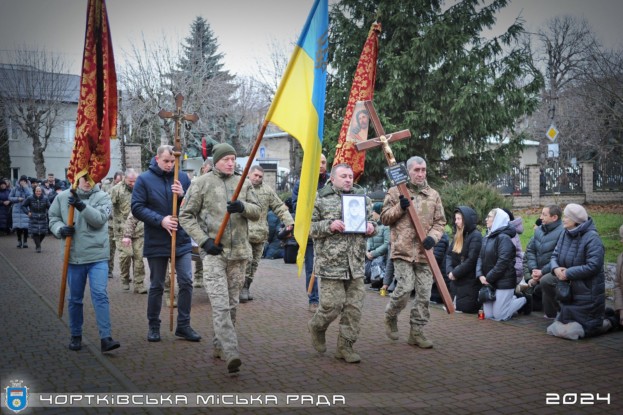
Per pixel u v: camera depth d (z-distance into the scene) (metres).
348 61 18.73
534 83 18.78
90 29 5.67
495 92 18.09
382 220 5.93
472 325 6.95
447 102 18.00
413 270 5.95
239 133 39.28
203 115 34.94
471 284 7.54
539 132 38.22
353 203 5.28
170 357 5.55
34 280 10.55
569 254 6.38
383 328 6.82
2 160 37.38
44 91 34.94
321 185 7.51
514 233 7.40
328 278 5.29
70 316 5.80
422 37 17.64
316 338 5.61
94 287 5.63
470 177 19.34
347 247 5.29
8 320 7.21
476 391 4.60
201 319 7.27
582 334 6.21
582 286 6.27
